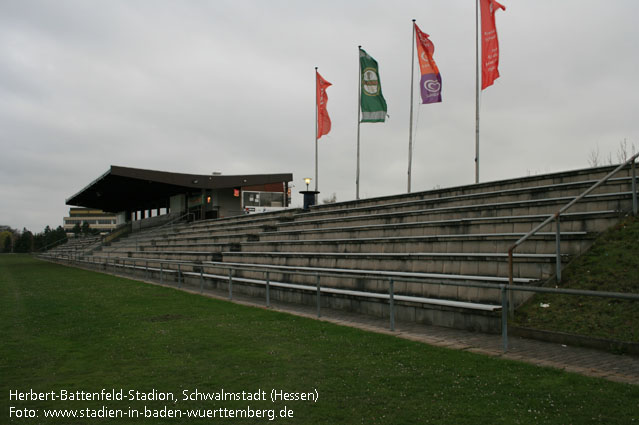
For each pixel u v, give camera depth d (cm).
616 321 728
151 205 5625
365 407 491
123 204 6191
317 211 2334
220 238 2630
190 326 979
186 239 3055
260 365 664
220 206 4116
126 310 1222
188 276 2075
